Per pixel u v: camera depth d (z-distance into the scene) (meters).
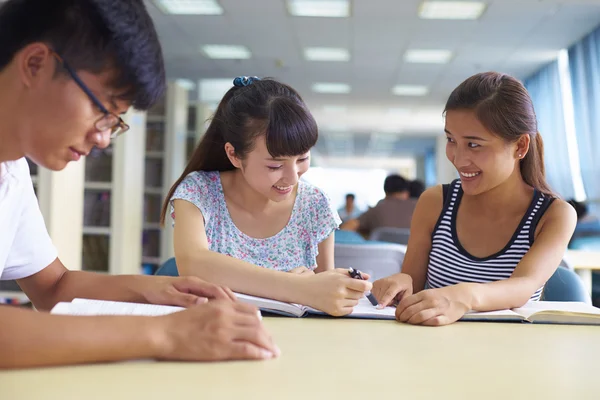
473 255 1.42
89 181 4.49
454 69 7.77
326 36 6.46
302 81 8.82
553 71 7.21
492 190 1.40
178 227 1.33
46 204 3.77
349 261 2.50
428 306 1.01
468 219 1.45
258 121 1.22
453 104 1.26
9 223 0.97
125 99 0.71
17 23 0.68
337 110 11.10
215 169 1.49
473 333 0.93
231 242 1.45
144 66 0.70
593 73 6.04
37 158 0.73
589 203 6.18
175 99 5.66
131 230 4.64
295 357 0.73
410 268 1.52
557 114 7.12
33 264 1.04
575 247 3.85
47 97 0.68
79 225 4.11
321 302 1.04
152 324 0.69
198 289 1.00
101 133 0.72
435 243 1.48
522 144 1.28
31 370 0.63
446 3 5.32
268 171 1.25
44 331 0.63
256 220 1.47
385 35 6.33
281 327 0.94
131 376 0.62
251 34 6.49
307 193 1.51
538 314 1.03
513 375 0.67
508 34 6.18
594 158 6.09
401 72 8.02
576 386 0.63
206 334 0.69
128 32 0.69
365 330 0.93
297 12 5.72
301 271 1.24
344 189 23.73
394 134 13.90
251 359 0.70
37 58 0.67
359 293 1.06
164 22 6.11
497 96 1.22
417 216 1.54
